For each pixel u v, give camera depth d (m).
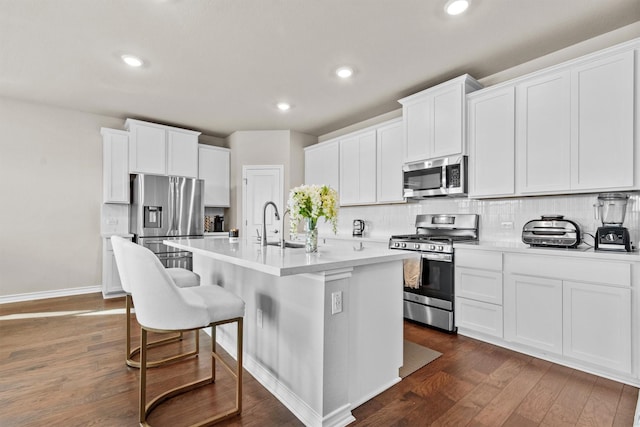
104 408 1.74
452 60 2.93
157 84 3.45
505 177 2.83
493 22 2.37
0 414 1.68
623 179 2.20
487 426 1.61
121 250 1.82
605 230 2.20
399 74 3.21
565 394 1.90
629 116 2.17
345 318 1.68
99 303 3.83
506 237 3.13
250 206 5.22
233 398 1.85
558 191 2.51
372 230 4.58
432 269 3.05
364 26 2.42
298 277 1.75
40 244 4.07
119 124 4.59
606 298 2.06
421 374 2.14
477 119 3.04
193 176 4.85
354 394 1.78
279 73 3.19
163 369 2.19
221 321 1.63
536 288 2.38
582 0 2.13
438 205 3.77
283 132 5.25
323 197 2.00
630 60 2.17
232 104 4.05
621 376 2.03
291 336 1.80
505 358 2.38
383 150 4.09
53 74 3.21
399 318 2.07
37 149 4.05
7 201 3.88
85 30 2.46
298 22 2.38
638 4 2.16
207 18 2.32
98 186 4.43
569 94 2.46
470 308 2.77
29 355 2.39
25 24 2.38
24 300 3.95
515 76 3.05
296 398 1.74
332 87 3.53
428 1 2.15
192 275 2.39
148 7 2.20
